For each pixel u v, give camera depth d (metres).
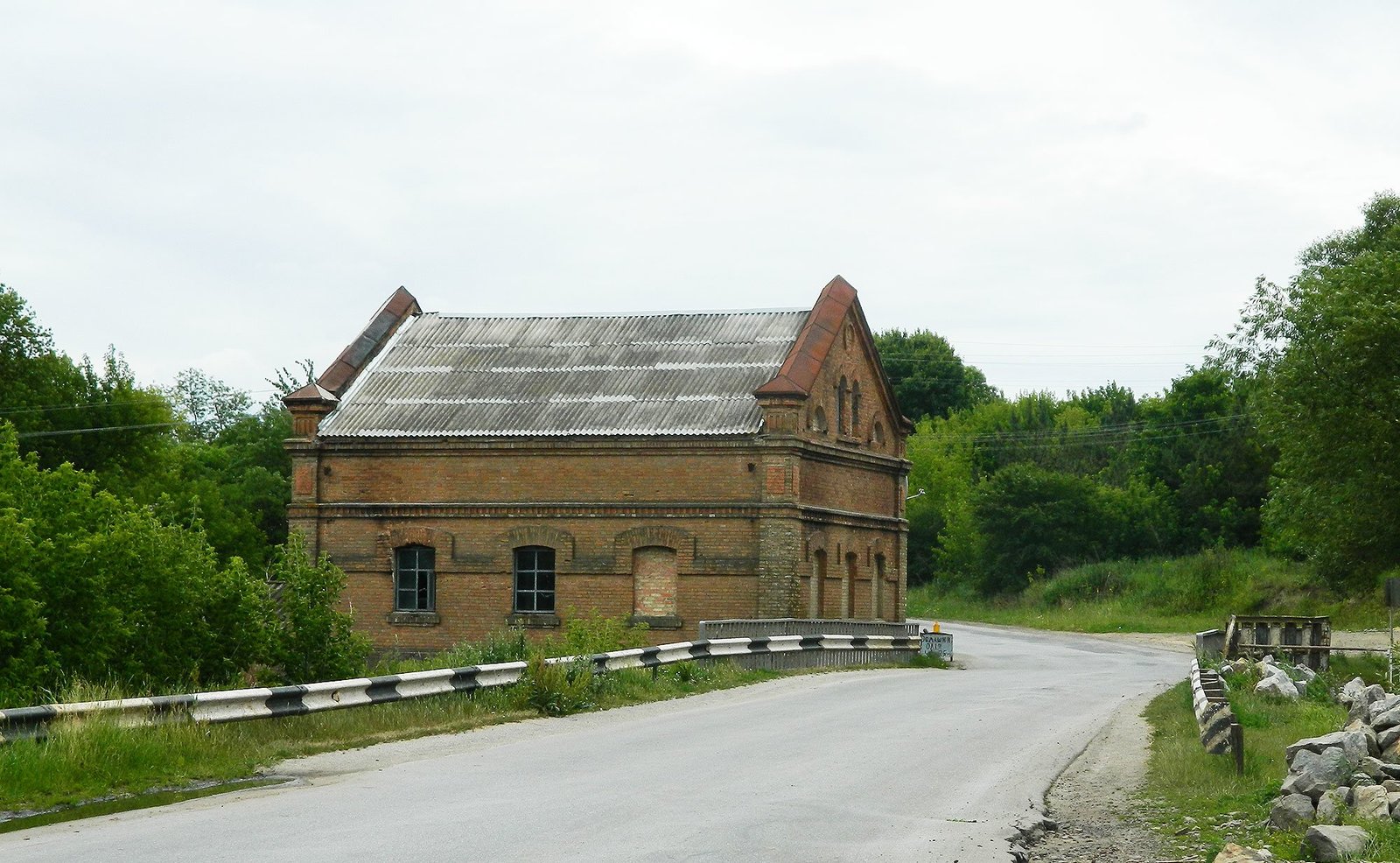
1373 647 44.22
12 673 16.41
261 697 15.90
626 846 10.23
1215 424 77.31
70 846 9.93
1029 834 11.78
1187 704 22.44
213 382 110.19
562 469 37.34
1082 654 47.03
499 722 18.97
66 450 56.06
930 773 14.88
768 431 36.06
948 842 10.93
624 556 36.78
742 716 20.73
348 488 38.69
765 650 31.42
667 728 18.78
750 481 36.16
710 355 40.12
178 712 14.69
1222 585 65.12
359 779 13.51
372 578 38.41
